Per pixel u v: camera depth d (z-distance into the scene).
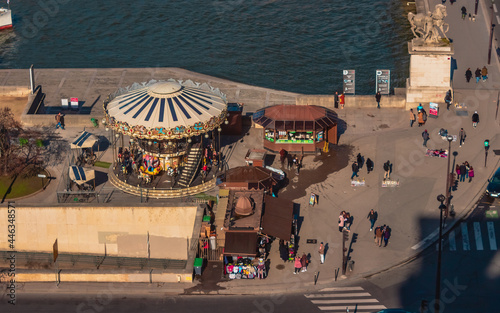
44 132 160.62
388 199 141.12
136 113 144.25
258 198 135.00
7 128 155.12
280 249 129.00
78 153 154.25
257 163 146.50
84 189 144.50
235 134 159.00
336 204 140.38
